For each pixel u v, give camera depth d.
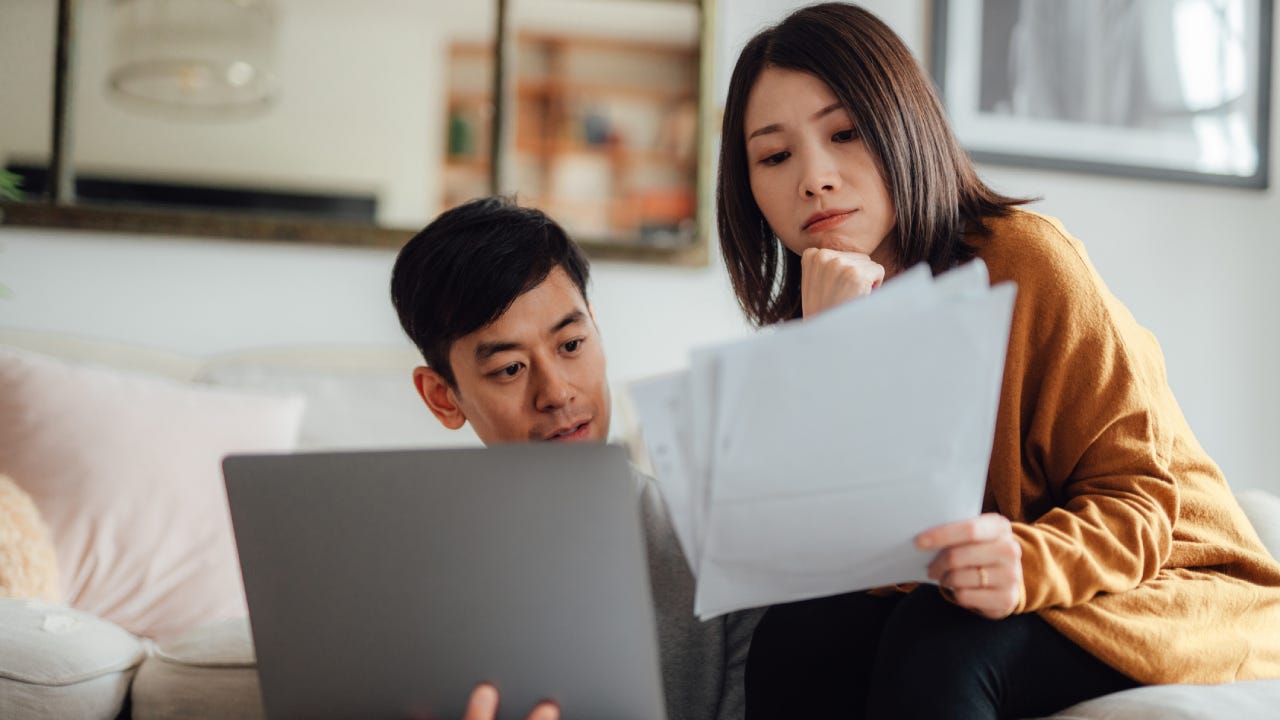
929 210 1.08
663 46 2.48
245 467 0.83
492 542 0.77
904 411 0.71
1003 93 2.49
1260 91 2.60
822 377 0.70
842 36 1.10
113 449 1.79
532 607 0.78
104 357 2.14
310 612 0.84
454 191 2.40
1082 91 2.53
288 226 2.31
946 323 0.69
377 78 2.39
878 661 0.91
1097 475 0.95
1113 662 0.88
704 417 0.72
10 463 1.76
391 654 0.82
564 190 2.43
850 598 1.08
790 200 1.11
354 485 0.80
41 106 2.26
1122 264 2.53
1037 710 0.90
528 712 0.80
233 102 2.33
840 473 0.73
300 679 0.85
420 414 2.08
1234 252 2.58
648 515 1.17
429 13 2.42
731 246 1.26
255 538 0.84
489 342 1.06
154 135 2.29
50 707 1.28
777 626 1.10
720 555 0.77
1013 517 0.98
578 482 0.75
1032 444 0.99
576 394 1.08
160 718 1.34
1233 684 0.89
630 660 0.77
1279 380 2.58
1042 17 2.53
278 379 2.10
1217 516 1.00
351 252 2.35
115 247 2.26
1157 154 2.55
